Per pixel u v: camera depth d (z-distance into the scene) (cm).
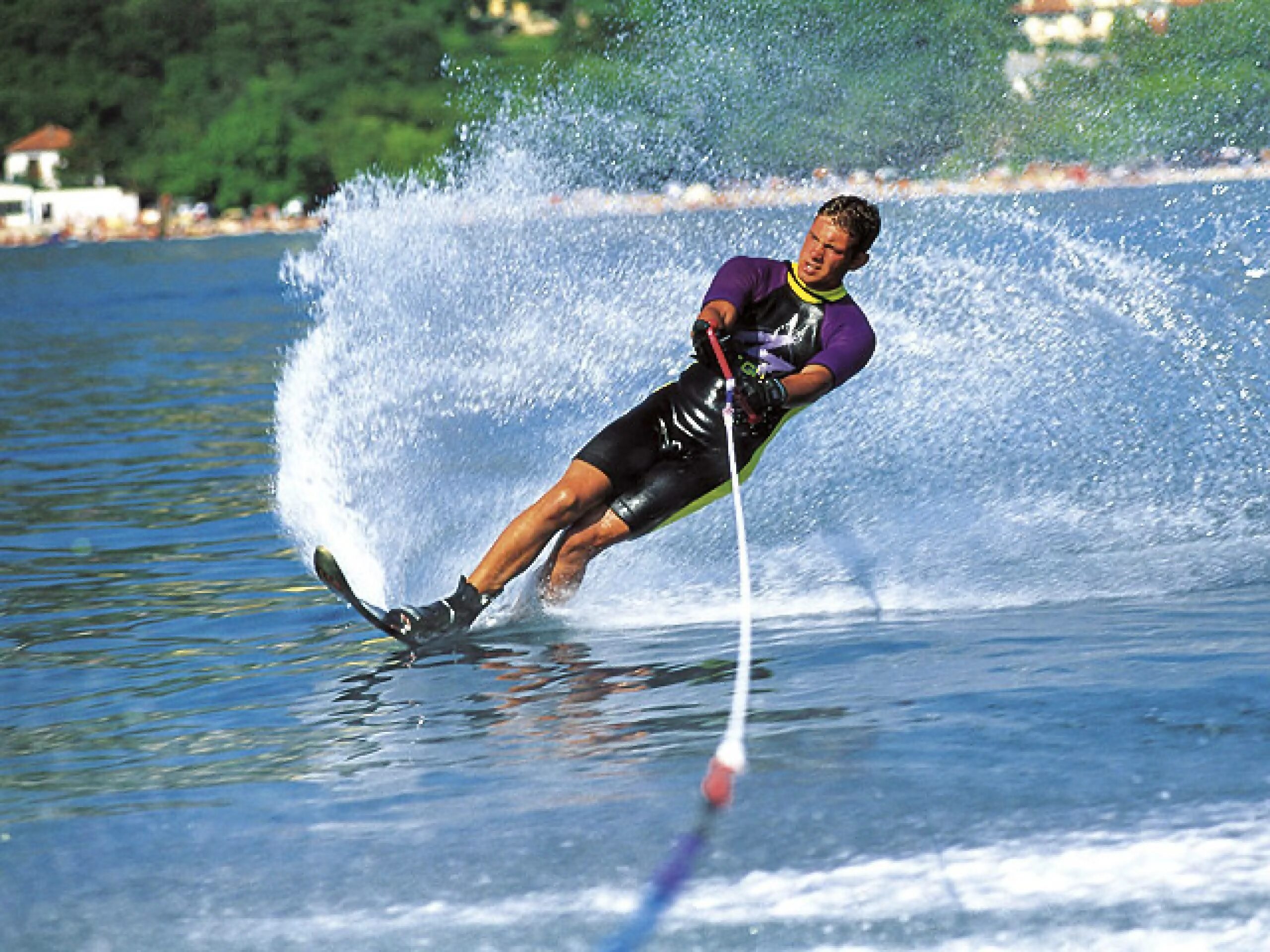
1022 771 1106
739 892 930
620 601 1873
